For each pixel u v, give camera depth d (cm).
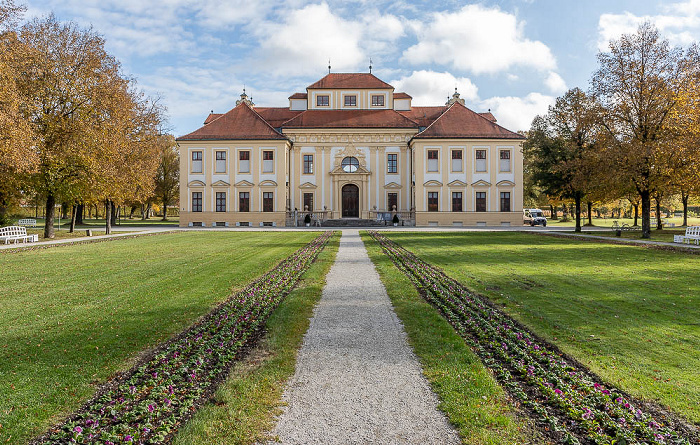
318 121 5778
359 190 5703
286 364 650
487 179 5369
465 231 4053
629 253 2061
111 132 3192
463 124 5500
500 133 5403
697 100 2620
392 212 5616
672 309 962
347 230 4319
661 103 2919
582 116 3378
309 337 790
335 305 1037
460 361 653
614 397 532
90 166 3047
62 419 492
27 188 3028
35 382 586
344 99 6028
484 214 5366
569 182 3712
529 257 1923
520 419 486
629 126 3172
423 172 5375
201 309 981
